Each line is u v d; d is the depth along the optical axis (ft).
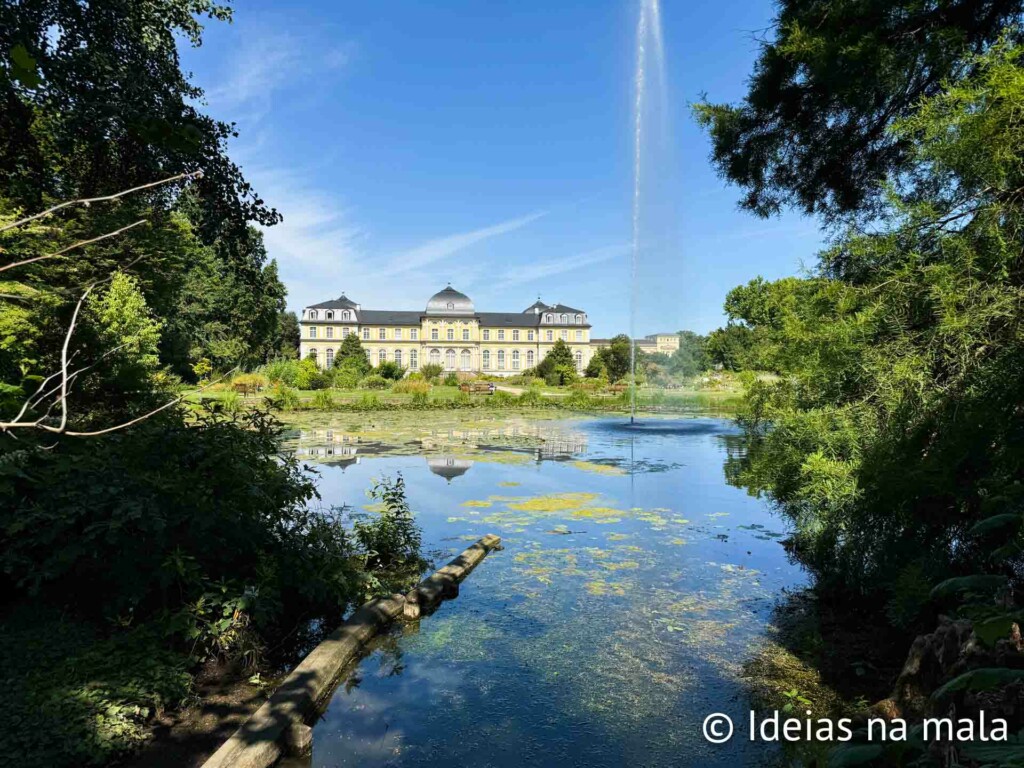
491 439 45.44
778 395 14.46
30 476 10.87
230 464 13.01
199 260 41.93
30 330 16.16
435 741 8.70
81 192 23.18
